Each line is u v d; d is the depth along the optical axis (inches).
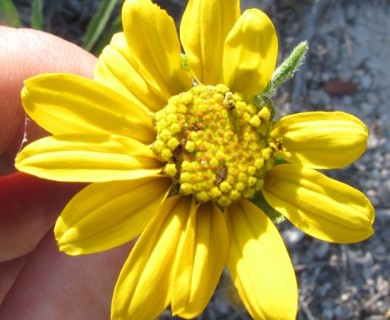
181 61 2.2
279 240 2.1
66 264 3.0
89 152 2.0
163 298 2.1
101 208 2.0
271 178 2.2
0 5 3.8
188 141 2.2
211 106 2.2
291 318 2.0
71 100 2.0
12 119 2.7
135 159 2.1
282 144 2.2
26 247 2.9
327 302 4.3
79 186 2.9
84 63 2.9
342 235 2.1
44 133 2.7
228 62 2.1
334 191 2.1
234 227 2.2
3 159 2.8
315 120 2.2
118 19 4.0
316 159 2.2
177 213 2.1
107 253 3.0
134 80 2.2
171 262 2.1
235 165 2.2
